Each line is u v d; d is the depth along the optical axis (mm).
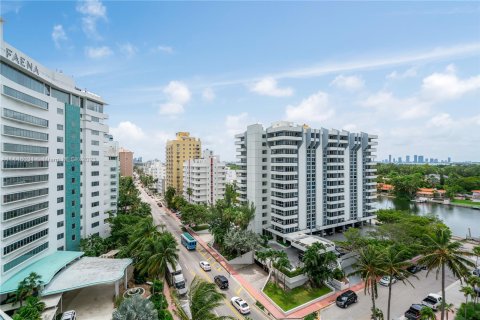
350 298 42344
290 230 70750
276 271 50375
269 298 43875
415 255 57594
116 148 85812
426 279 50875
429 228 63156
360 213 85812
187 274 53625
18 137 41844
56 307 36125
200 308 26656
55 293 37656
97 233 65688
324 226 76500
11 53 41344
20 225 41938
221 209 73188
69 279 40594
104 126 68625
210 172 114312
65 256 48281
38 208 46656
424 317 33625
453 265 33500
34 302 34188
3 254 38094
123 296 42500
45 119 49062
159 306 39344
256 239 60219
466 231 88562
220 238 64938
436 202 140875
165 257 45406
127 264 46562
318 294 45031
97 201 65812
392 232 60125
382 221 82438
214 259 61906
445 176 192625
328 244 59969
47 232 49250
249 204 75188
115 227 65125
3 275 37938
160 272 45500
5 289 36375
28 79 45844
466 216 111688
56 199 52375
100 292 44625
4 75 40250
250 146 76812
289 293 45250
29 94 44531
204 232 83688
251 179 76438
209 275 53188
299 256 60312
